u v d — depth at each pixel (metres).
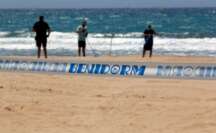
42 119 19.53
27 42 84.38
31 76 29.75
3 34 107.38
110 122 18.94
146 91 24.62
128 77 29.08
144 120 19.09
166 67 28.52
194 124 18.25
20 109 21.05
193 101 22.06
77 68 30.50
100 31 130.25
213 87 25.27
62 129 18.06
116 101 22.42
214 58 46.78
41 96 23.67
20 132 17.67
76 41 86.75
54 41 87.00
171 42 83.69
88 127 18.31
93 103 22.12
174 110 20.48
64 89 25.45
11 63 32.47
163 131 17.58
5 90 24.98
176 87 25.52
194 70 27.89
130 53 62.12
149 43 48.16
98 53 62.28
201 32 122.25
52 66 31.20
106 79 28.50
